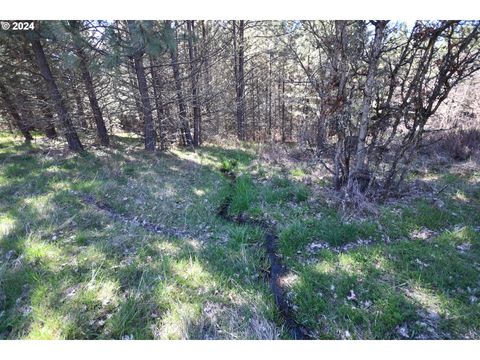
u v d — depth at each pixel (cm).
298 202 520
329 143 723
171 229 431
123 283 290
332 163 732
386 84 461
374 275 297
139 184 595
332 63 470
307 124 840
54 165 681
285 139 1426
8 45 773
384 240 370
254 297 277
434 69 436
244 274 320
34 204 458
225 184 646
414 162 665
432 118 798
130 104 859
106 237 376
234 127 1478
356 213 435
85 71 811
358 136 469
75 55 669
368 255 329
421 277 288
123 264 321
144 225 435
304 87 944
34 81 877
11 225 388
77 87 905
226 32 1109
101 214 444
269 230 430
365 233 382
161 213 477
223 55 1049
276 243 389
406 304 255
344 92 466
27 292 269
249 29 1355
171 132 1078
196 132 1151
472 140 765
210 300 272
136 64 822
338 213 445
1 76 835
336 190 529
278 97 1386
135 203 505
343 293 277
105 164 710
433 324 237
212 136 1310
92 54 774
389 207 452
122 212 473
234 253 357
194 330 238
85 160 746
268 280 315
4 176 596
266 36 1112
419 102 426
